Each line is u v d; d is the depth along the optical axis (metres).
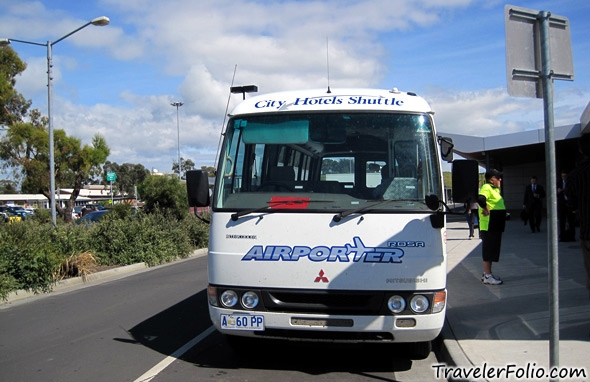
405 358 5.97
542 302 7.64
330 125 5.50
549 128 4.25
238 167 5.53
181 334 7.25
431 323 4.95
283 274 5.06
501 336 6.12
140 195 25.53
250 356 6.15
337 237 5.02
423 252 4.96
